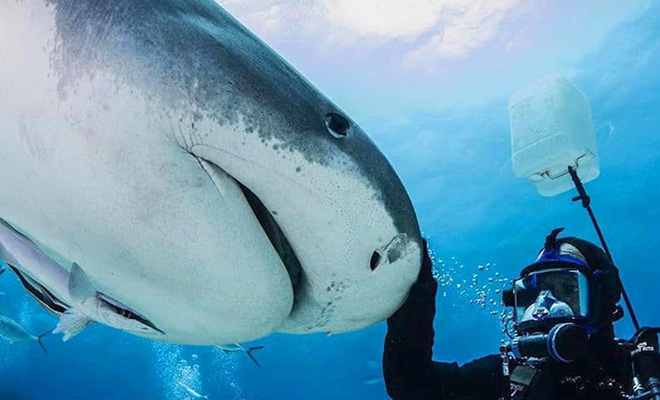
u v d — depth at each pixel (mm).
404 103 17219
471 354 20594
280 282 1423
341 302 1547
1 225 1620
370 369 20781
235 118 1308
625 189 16969
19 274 1797
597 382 2086
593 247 2383
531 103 3211
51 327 21000
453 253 19062
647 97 15594
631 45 14953
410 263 1557
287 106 1366
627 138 16375
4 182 1383
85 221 1312
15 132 1311
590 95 16078
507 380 2184
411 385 2020
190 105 1279
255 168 1338
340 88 17156
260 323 1450
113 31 1273
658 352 2064
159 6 1319
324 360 21234
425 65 16469
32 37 1291
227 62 1326
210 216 1302
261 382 22484
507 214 18000
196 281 1336
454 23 15648
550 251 2404
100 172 1261
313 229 1409
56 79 1271
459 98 16891
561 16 14992
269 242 1400
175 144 1280
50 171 1297
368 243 1459
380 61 16531
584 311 2164
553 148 3086
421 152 17766
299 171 1363
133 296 1406
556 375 2102
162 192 1268
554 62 15953
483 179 17625
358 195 1418
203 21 1366
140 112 1255
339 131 1423
